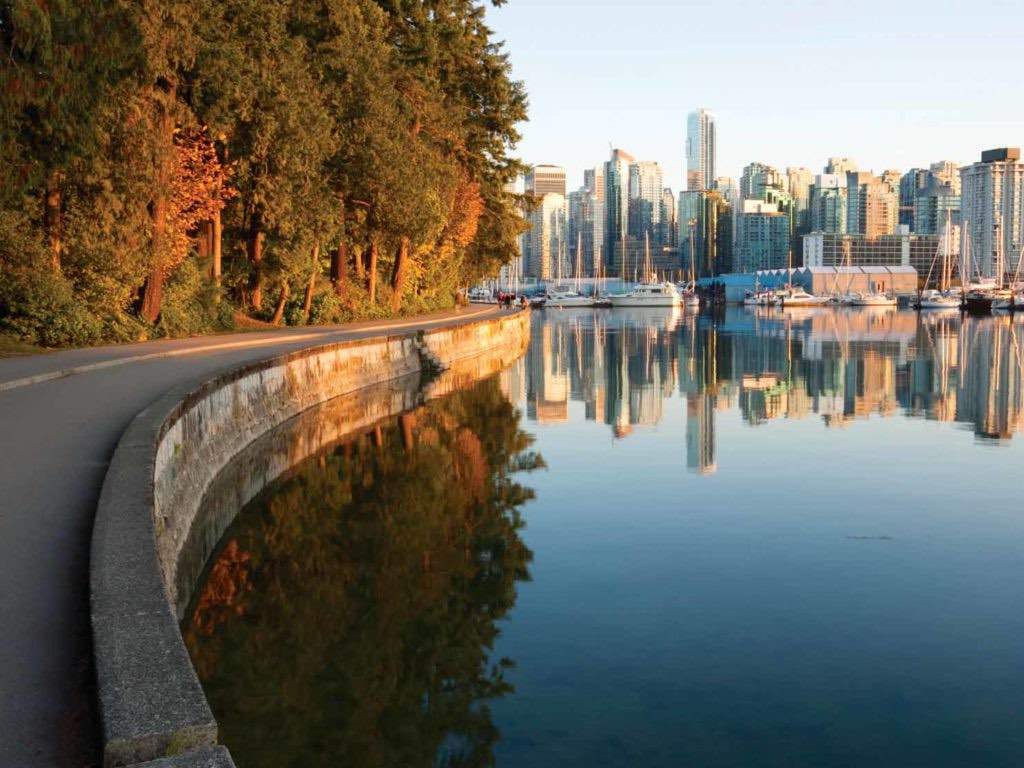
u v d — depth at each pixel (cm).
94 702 482
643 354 6025
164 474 1244
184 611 1191
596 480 2020
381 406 3128
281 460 2153
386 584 1294
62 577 676
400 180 4525
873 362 5281
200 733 419
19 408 1512
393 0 5450
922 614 1152
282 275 4419
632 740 828
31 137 2092
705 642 1063
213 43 3153
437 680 965
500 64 6644
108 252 2920
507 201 7994
